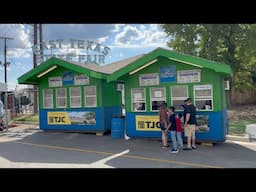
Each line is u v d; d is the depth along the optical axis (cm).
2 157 1220
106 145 1432
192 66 1416
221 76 1381
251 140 1474
